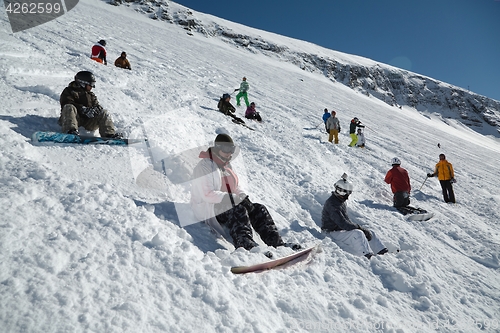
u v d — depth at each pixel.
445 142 27.08
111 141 4.72
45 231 2.33
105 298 1.99
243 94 14.48
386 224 5.73
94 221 2.63
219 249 3.05
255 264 2.83
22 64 6.82
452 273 4.42
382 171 10.38
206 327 2.05
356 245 4.18
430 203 8.74
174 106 8.16
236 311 2.25
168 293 2.21
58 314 1.77
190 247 2.80
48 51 8.97
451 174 9.27
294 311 2.53
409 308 3.18
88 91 5.00
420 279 3.73
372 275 3.60
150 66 15.05
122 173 4.07
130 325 1.87
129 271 2.27
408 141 20.80
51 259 2.10
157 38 32.28
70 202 2.74
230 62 33.06
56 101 5.71
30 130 4.54
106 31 23.72
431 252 4.96
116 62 11.74
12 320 1.66
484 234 6.62
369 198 7.29
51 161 3.79
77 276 2.06
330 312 2.65
